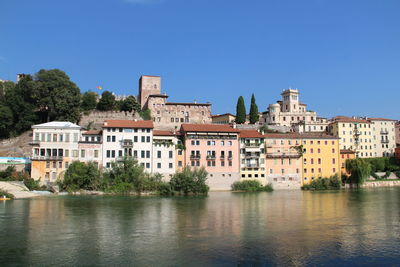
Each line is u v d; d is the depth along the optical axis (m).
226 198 87.56
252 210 67.31
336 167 121.31
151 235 46.78
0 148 112.38
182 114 145.75
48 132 99.50
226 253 39.41
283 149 117.81
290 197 90.25
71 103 122.31
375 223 55.22
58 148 99.31
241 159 111.19
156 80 156.75
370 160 137.50
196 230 49.84
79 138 101.12
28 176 95.75
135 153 103.69
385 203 77.88
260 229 50.69
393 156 150.50
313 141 120.31
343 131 154.50
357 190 111.50
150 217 59.16
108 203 75.50
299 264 36.31
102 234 47.03
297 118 184.25
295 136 119.56
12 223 53.06
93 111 133.50
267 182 113.69
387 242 44.16
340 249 41.19
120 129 103.50
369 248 41.62
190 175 96.12
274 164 115.06
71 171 94.75
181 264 35.91
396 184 128.62
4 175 93.25
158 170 104.81
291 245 42.59
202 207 70.94
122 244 42.50
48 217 57.94
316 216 61.03
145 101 154.38
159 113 143.38
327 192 105.00
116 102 140.38
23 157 106.88
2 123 112.44
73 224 52.84
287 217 60.09
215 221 56.31
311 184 114.94
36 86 119.56
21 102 117.25
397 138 177.88
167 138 108.00
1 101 123.69
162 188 95.12
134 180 94.94
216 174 108.62
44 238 44.75
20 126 116.25
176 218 58.53
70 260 36.81
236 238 45.53
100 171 96.56
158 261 36.69
